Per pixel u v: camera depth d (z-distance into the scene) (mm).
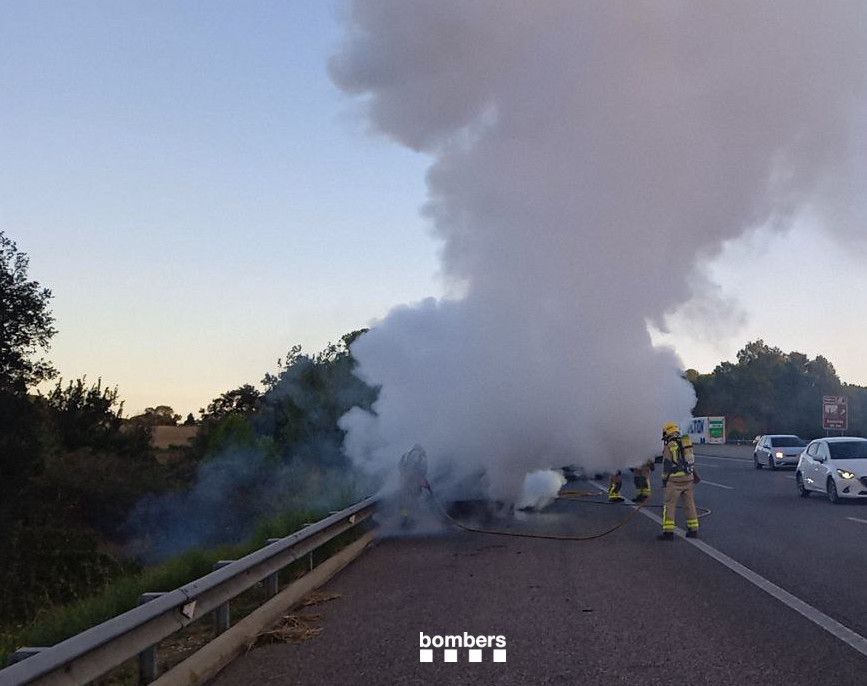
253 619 8570
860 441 23688
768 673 6844
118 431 52250
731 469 41875
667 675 6852
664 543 14703
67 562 27969
